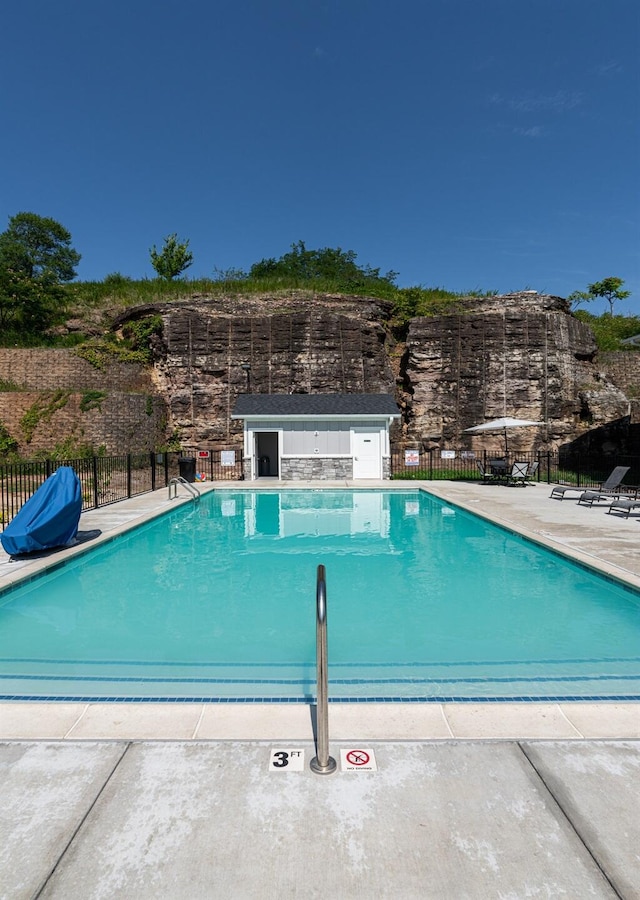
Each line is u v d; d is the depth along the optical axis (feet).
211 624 19.12
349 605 21.15
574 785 8.77
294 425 67.67
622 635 17.65
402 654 15.98
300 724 10.85
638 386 93.66
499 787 8.71
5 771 9.17
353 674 14.25
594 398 82.43
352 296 89.51
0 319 94.38
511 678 13.89
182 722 10.96
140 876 6.92
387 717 11.14
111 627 18.86
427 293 98.73
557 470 76.02
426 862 7.13
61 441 68.90
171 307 85.92
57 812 8.11
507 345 80.84
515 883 6.81
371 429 67.82
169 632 18.33
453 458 73.56
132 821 7.91
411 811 8.11
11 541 25.18
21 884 6.81
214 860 7.16
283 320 82.02
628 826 7.82
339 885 6.76
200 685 13.51
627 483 63.31
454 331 82.12
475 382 81.00
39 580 23.95
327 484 61.11
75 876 6.92
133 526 35.14
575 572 25.39
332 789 8.64
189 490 56.29
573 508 42.29
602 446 78.84
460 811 8.12
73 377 80.12
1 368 79.77
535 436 79.46
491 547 31.45
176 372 81.97
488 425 65.31
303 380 81.35
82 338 92.73
